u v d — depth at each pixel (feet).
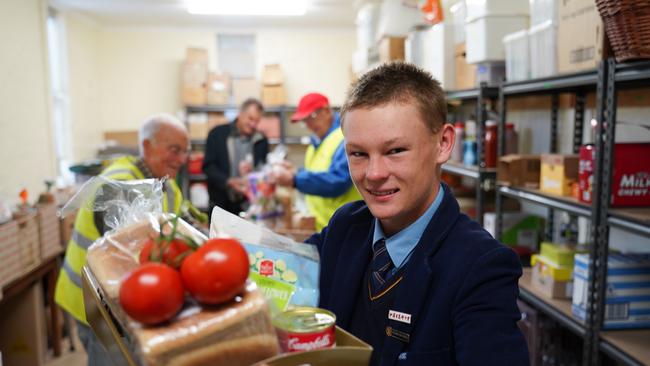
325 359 1.83
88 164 13.32
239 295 1.86
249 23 20.34
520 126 9.97
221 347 1.70
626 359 5.24
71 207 3.13
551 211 8.95
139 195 3.03
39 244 9.49
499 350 2.35
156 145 6.60
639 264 5.80
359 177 2.64
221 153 13.55
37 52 14.20
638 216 5.09
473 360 2.35
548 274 7.04
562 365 7.50
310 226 8.54
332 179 8.31
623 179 5.52
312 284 2.53
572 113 8.18
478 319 2.43
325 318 2.13
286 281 2.48
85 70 18.63
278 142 19.99
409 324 2.67
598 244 5.66
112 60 20.35
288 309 2.27
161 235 2.02
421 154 2.58
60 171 16.06
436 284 2.68
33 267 9.21
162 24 20.26
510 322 2.45
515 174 7.72
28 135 13.55
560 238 8.39
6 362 9.80
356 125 2.56
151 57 20.61
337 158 8.43
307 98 9.05
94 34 19.70
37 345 9.91
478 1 8.34
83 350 11.22
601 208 5.57
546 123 8.99
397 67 2.70
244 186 11.43
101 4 16.48
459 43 9.70
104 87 20.38
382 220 2.92
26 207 9.59
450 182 12.00
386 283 2.84
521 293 7.50
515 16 8.17
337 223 3.46
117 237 2.52
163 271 1.72
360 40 15.96
